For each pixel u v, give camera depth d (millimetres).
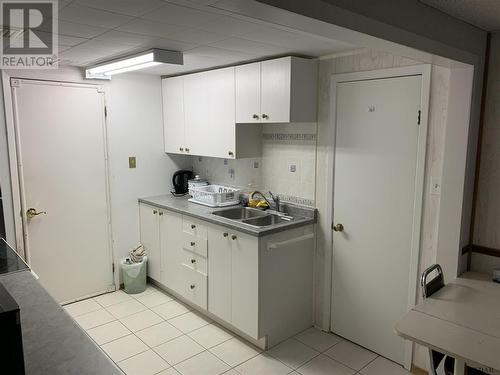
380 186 2818
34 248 3523
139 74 4004
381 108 2748
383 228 2838
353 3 1443
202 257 3400
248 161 3803
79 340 1378
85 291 3893
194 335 3234
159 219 3893
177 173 4316
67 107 3572
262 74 3080
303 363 2867
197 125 3785
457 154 2361
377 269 2908
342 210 3074
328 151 3100
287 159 3428
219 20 2010
